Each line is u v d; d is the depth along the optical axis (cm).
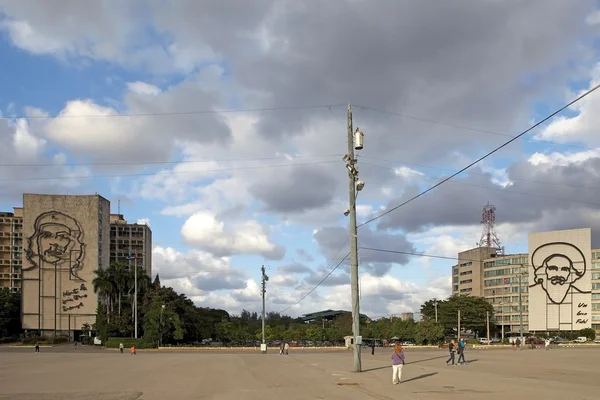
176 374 3103
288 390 2120
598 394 2000
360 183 3019
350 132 3072
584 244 15650
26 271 14925
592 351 7106
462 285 19938
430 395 1945
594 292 15438
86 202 15575
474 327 14000
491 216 19600
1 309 14100
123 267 12238
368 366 3666
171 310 10606
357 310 3070
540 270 16212
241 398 1853
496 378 2730
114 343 9750
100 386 2378
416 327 11194
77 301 15075
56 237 15238
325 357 5475
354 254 3064
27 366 4184
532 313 16200
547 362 4381
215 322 15400
